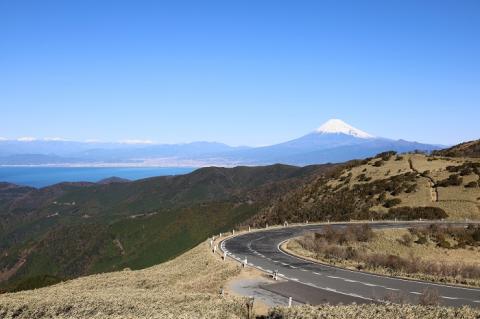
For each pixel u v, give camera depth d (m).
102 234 162.50
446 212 64.00
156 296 21.58
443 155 99.38
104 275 37.03
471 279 29.06
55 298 21.80
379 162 90.62
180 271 34.38
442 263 36.22
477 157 89.94
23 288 45.88
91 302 20.47
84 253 154.75
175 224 158.38
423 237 52.03
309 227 63.22
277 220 76.88
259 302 22.69
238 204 168.25
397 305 16.88
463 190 68.75
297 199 85.25
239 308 19.44
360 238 51.41
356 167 91.81
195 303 19.47
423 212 64.50
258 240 51.38
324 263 35.28
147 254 143.38
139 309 19.00
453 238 52.41
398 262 34.38
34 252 161.12
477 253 48.66
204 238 141.12
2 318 19.67
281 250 43.38
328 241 49.72
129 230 163.50
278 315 16.67
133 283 29.61
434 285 26.47
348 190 78.56
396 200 69.75
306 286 26.52
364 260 36.88
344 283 27.30
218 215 160.00
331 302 22.61
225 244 48.06
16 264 159.25
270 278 29.11
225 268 32.00
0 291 45.19
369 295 24.08
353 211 70.44
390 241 51.16
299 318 15.81
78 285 30.97
